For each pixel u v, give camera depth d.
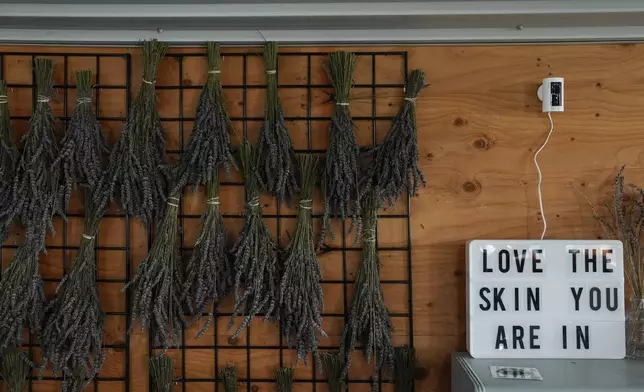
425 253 1.72
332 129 1.65
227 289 1.65
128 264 1.70
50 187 1.60
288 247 1.65
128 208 1.59
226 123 1.66
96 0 1.54
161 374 1.64
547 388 1.38
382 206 1.68
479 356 1.60
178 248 1.69
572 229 1.71
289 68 1.74
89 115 1.63
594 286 1.61
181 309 1.58
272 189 1.63
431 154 1.73
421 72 1.64
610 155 1.72
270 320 1.63
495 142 1.73
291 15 1.57
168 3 1.56
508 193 1.73
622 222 1.64
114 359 1.71
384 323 1.62
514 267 1.62
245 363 1.71
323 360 1.68
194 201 1.72
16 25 1.65
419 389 1.70
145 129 1.62
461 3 1.55
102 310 1.67
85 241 1.62
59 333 1.56
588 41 1.71
